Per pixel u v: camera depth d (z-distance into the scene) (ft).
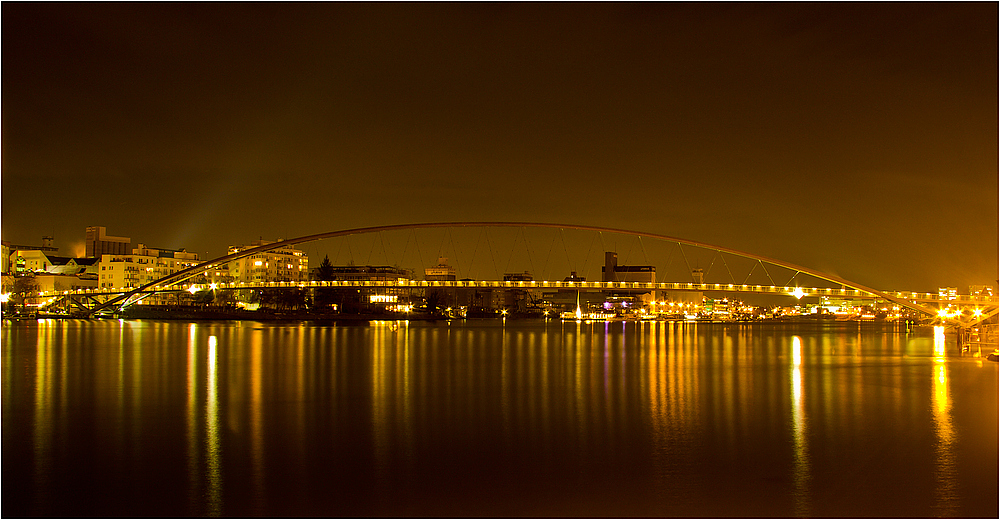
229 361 172.96
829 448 75.51
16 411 95.66
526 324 604.08
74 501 57.72
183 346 227.40
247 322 506.89
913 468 68.03
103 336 284.41
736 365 180.65
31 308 555.69
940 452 74.02
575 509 56.95
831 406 104.58
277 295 647.97
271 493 60.03
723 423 89.25
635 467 67.87
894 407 103.65
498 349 238.89
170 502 57.67
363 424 87.66
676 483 63.21
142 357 181.88
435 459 70.44
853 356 221.05
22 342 239.91
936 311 436.35
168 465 67.77
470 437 80.23
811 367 175.42
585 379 140.67
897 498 59.72
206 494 59.57
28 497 58.59
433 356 200.03
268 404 103.19
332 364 168.66
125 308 559.38
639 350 246.47
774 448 75.31
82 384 124.88
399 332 380.17
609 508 57.16
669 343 304.91
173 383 127.13
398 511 56.18
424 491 60.80
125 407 99.45
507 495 59.98
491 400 108.88
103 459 69.82
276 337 299.38
